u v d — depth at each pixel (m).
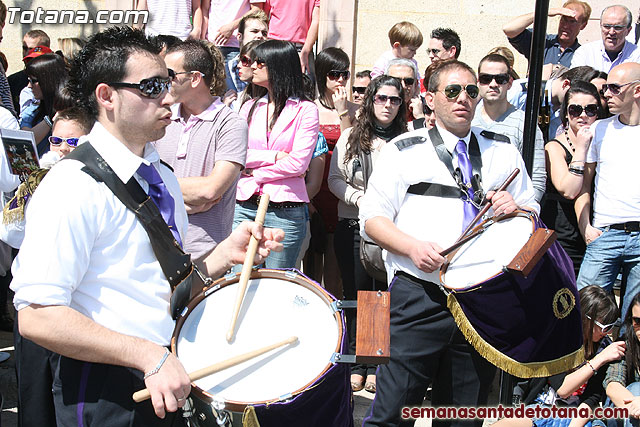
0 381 4.19
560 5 6.87
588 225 4.57
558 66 5.88
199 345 2.21
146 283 2.13
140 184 2.17
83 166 2.04
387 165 3.15
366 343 2.11
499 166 3.18
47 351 2.57
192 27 6.77
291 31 6.41
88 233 2.00
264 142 4.30
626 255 4.45
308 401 2.03
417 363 3.07
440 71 3.13
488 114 4.59
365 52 7.12
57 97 4.77
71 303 2.07
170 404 1.95
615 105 4.43
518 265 2.70
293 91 4.30
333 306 2.30
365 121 4.37
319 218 4.84
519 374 2.84
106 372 2.08
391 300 3.14
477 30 7.05
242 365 2.14
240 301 2.28
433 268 2.90
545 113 5.18
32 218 1.99
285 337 2.23
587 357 3.77
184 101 3.49
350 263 4.39
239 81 5.85
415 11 7.06
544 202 4.73
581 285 4.56
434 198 3.10
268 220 4.22
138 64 2.10
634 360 3.53
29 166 3.02
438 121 3.18
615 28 5.82
